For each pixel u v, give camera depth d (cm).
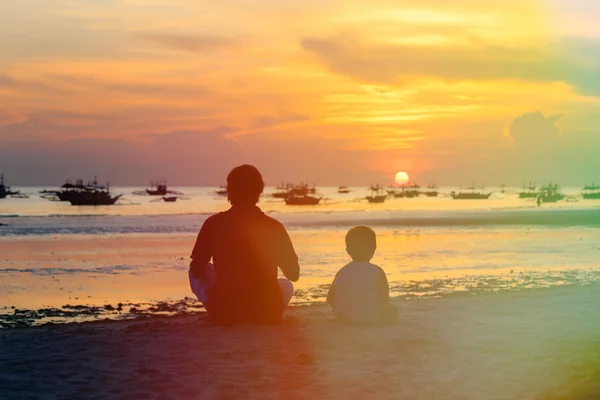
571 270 2009
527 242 3378
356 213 8519
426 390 510
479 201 17838
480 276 1841
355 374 556
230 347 649
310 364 588
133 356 623
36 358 623
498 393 504
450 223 5666
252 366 581
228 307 740
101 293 1595
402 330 750
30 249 3073
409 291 1488
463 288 1548
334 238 3847
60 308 1350
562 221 5862
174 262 2423
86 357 624
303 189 18812
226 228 724
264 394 498
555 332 749
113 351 648
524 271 1983
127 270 2141
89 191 15000
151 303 1416
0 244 3400
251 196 731
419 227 5100
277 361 598
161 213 8756
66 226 5309
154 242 3538
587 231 4456
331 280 1788
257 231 723
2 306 1380
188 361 598
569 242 3356
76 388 516
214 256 736
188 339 685
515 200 19312
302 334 713
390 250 2877
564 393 503
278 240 723
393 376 552
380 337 706
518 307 971
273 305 745
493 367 584
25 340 720
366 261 807
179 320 1009
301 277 1864
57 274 2030
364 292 780
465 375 555
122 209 11081
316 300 1377
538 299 1074
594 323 816
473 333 738
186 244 3384
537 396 495
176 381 534
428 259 2441
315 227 5194
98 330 800
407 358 614
